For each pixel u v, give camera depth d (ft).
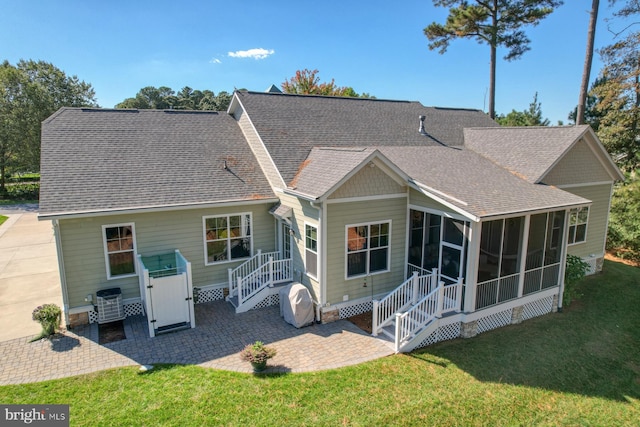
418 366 32.01
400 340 34.35
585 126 50.01
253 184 47.03
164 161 46.19
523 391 29.43
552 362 33.60
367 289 41.70
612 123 91.04
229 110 60.85
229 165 48.96
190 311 38.04
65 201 36.86
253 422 24.73
